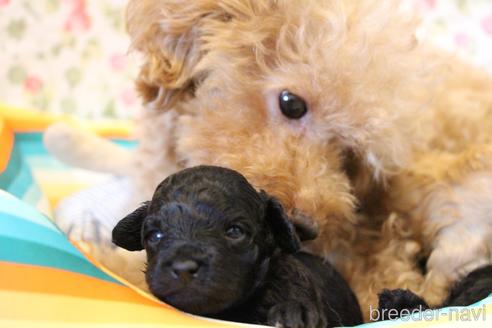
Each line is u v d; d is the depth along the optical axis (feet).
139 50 1.64
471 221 1.51
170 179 1.16
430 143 1.71
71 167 2.15
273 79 1.44
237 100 1.46
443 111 1.76
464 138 1.76
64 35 3.04
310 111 1.44
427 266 1.54
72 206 1.73
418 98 1.56
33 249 1.10
